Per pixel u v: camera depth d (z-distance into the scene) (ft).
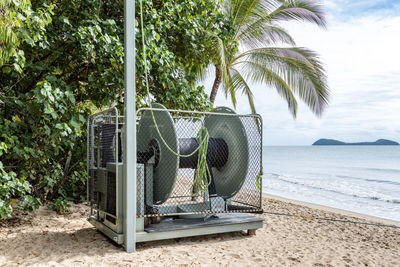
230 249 14.51
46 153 19.21
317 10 35.17
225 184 18.07
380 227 22.86
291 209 28.48
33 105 17.44
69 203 22.30
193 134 18.53
